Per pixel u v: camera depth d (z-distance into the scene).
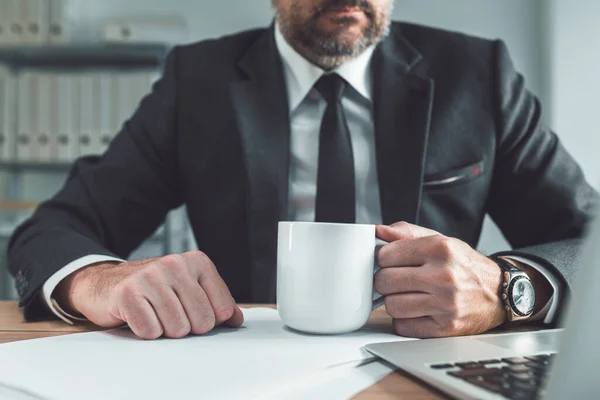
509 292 0.51
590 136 2.46
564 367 0.22
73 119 2.01
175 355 0.39
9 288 2.04
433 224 0.93
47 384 0.32
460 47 1.02
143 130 1.03
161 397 0.29
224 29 2.59
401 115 0.93
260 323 0.53
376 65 0.99
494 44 1.04
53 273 0.58
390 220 0.90
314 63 0.97
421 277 0.47
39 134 2.02
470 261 0.49
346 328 0.47
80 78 2.01
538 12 2.56
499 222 1.05
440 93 0.98
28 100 2.01
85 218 0.91
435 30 1.05
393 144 0.92
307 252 0.46
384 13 0.93
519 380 0.30
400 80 0.95
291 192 0.96
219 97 1.01
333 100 0.92
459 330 0.47
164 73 1.10
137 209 1.00
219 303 0.49
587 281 0.21
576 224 0.92
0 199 2.32
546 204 0.96
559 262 0.56
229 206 0.98
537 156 0.98
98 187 0.96
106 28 2.18
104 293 0.49
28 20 2.13
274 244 0.89
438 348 0.39
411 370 0.34
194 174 1.00
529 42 2.56
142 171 1.01
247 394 0.30
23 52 2.22
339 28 0.91
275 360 0.37
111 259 0.60
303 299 0.47
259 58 1.00
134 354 0.39
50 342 0.44
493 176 1.01
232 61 1.04
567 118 2.48
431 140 0.95
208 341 0.44
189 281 0.48
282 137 0.93
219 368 0.35
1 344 0.43
